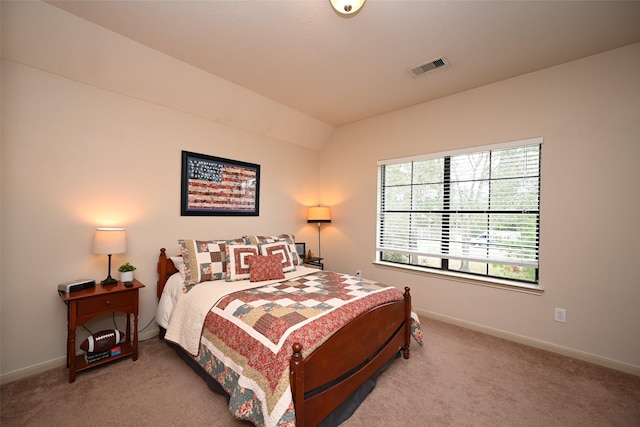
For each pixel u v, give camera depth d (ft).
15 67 6.52
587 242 7.61
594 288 7.52
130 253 8.38
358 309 5.98
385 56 7.68
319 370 4.80
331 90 9.82
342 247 13.47
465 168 9.86
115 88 7.97
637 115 7.00
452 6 5.76
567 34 6.65
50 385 6.28
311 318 5.35
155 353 7.78
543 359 7.63
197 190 9.87
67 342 6.98
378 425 5.22
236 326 5.64
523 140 8.57
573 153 7.80
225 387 5.41
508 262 8.90
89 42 6.84
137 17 6.29
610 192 7.32
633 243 7.05
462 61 7.89
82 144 7.50
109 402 5.75
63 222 7.20
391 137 11.72
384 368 6.76
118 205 8.14
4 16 5.89
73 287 6.72
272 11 6.00
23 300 6.64
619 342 7.18
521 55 7.57
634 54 7.02
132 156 8.40
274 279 8.37
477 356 7.75
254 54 7.70
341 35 6.79
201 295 7.17
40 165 6.86
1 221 6.36
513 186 8.88
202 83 8.99
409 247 11.30
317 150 14.47
